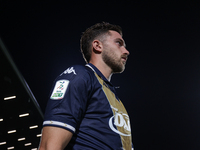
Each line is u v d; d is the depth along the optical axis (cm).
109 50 175
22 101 827
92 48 182
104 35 183
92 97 136
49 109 123
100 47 179
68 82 132
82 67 146
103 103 137
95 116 131
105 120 133
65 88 129
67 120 118
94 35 185
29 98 818
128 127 147
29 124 937
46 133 115
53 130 114
